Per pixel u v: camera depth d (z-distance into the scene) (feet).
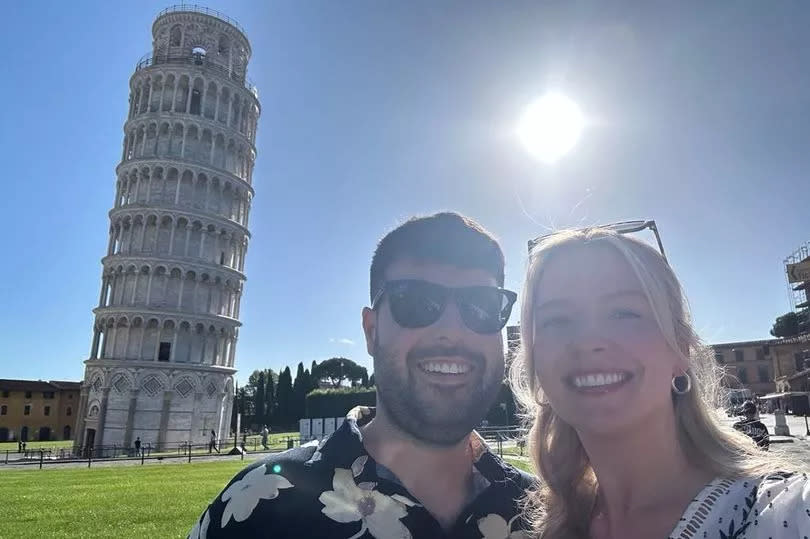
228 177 227.20
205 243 217.56
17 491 61.62
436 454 9.27
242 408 387.55
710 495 7.12
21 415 366.02
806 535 5.65
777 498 6.25
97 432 189.47
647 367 7.91
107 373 193.47
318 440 10.03
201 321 210.38
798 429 137.08
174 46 232.73
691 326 8.85
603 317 8.23
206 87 227.61
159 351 200.75
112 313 203.10
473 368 9.45
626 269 8.38
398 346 9.34
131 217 210.38
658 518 7.76
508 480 10.33
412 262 9.73
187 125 220.02
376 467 8.99
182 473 87.25
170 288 207.21
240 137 236.43
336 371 429.38
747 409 26.94
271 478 8.66
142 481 72.49
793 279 237.66
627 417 7.86
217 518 8.59
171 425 194.70
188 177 217.36
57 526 38.78
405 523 8.33
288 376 366.22
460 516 9.23
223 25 239.09
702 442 8.08
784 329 324.60
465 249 9.75
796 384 229.86
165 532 36.27
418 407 9.06
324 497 8.43
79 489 62.80
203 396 205.77
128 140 227.81
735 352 328.08
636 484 8.11
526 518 9.89
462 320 9.40
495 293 9.98
